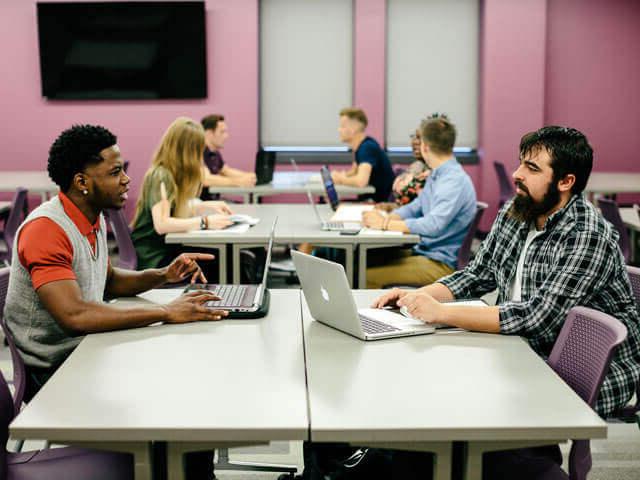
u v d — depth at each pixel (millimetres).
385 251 4215
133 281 2477
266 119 8352
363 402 1588
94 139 2162
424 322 2141
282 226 4105
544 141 2111
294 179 6785
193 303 2193
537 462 1823
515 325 2059
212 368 1784
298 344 1975
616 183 6680
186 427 1459
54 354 2148
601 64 8422
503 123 8156
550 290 2074
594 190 6305
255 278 4402
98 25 7898
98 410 1533
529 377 1744
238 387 1665
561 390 1665
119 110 8078
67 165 2150
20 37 7949
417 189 4672
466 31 8266
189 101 8094
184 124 3797
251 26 7996
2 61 7969
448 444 1510
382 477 2088
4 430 1777
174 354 1882
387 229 3977
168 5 7879
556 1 8305
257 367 1794
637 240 5258
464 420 1501
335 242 3812
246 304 2283
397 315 2225
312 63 8266
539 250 2184
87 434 1453
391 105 8344
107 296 2469
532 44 8070
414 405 1575
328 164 8250
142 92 8023
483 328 2070
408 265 3953
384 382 1704
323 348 1942
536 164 2115
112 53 7949
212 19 7996
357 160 6367
